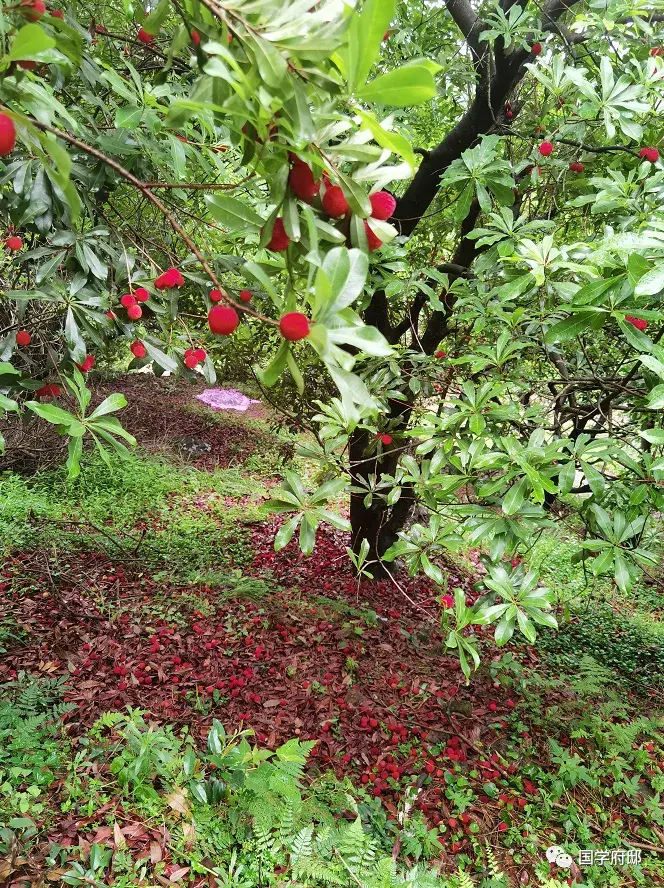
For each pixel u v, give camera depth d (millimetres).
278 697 3951
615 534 2006
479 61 3455
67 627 4246
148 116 1737
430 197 4113
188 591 5047
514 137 4102
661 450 2107
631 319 1874
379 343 860
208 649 4332
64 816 2609
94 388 8695
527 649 5160
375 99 812
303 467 8969
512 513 1940
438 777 3465
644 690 4754
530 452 2020
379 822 2953
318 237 941
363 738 3701
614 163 3041
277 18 793
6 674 3598
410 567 2408
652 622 5949
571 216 3691
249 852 2566
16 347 2234
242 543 6387
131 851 2475
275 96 800
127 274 2045
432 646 4945
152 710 3570
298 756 2764
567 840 3111
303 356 4758
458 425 2346
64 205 1850
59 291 1967
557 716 4070
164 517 6621
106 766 2945
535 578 2035
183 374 2385
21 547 5148
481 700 4301
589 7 3090
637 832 3248
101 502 6562
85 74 1937
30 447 7031
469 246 4152
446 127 4754
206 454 9219
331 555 6410
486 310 2748
